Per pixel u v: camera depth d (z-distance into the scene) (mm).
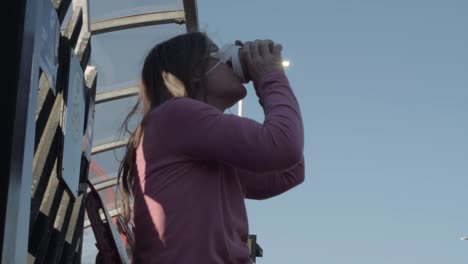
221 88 2426
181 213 2113
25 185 1692
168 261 2070
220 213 2152
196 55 2449
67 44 3445
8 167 1566
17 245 1628
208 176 2184
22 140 1640
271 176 2586
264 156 2123
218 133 2141
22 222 1677
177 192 2141
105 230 2299
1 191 1551
